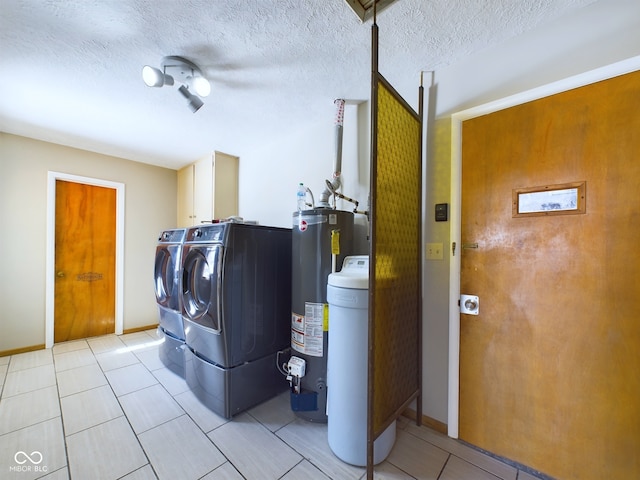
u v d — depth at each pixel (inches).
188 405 73.9
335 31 56.2
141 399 76.5
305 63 66.6
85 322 126.6
